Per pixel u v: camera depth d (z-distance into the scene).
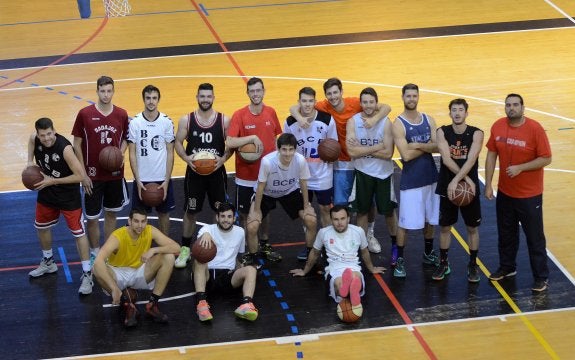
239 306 9.25
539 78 16.64
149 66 17.81
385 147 9.86
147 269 9.23
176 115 15.12
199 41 19.38
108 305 9.52
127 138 10.07
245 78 16.97
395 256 10.21
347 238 9.52
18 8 22.09
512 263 9.83
